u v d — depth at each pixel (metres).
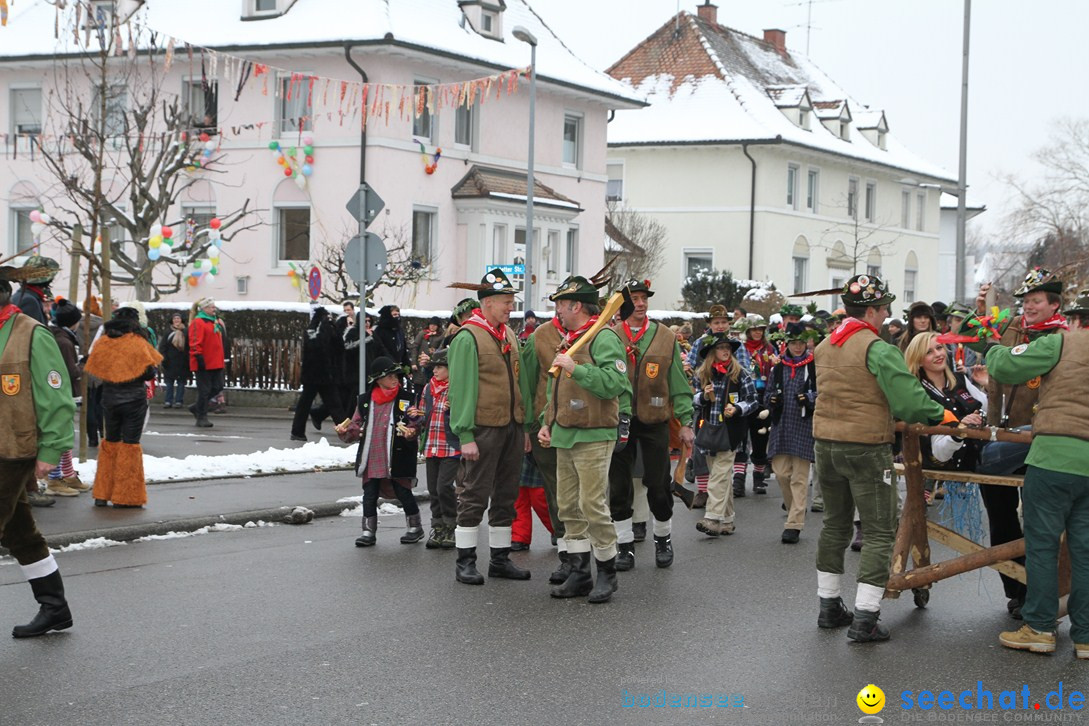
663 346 9.94
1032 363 7.21
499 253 34.62
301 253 32.78
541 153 36.91
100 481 11.72
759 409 11.54
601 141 39.28
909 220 57.16
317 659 7.08
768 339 12.34
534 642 7.55
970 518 8.62
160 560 9.89
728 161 47.06
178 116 29.50
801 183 48.91
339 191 31.95
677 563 10.29
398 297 32.09
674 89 49.34
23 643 7.33
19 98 35.03
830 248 50.84
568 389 8.67
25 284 12.72
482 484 9.28
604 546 8.70
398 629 7.82
